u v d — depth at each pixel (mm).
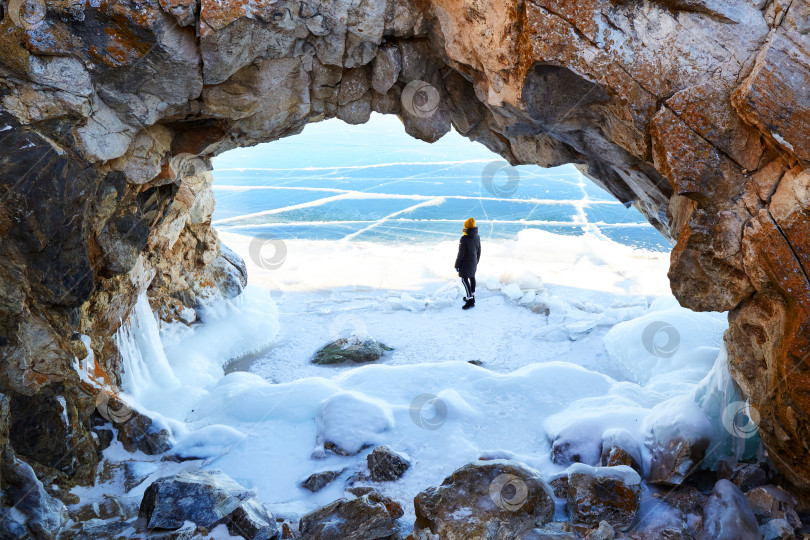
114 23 3508
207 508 3924
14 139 3520
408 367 6059
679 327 6320
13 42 3414
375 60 4324
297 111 4496
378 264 10562
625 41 3289
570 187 17219
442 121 4855
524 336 7531
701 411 4340
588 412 5016
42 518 3645
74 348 4336
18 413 3795
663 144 3365
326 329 7891
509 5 3436
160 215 5172
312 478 4469
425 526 3734
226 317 7453
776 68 3004
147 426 4840
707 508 3764
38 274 3846
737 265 3434
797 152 3025
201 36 3564
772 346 3480
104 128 3902
